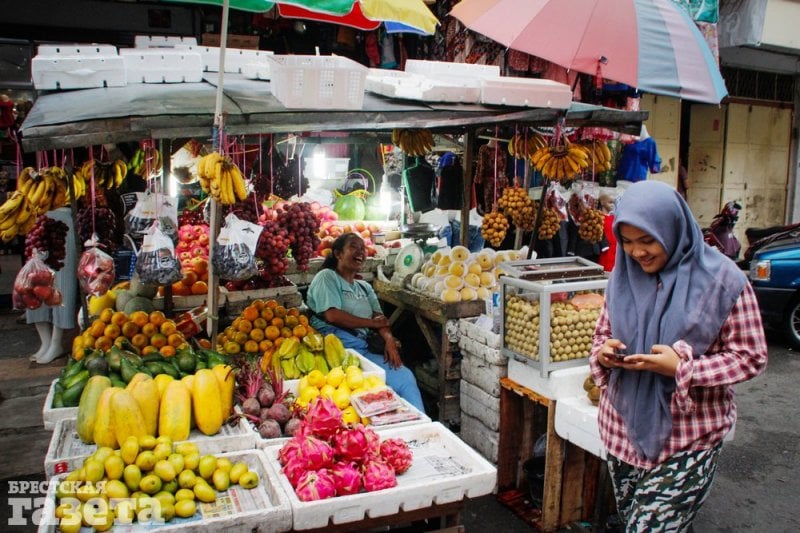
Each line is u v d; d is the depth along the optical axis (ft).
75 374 9.37
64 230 11.91
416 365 16.15
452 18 19.65
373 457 7.72
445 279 14.10
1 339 19.74
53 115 8.30
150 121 8.34
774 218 37.14
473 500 11.73
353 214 21.40
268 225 13.48
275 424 8.82
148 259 9.40
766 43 26.27
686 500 6.57
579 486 10.78
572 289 10.37
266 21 19.95
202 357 10.03
